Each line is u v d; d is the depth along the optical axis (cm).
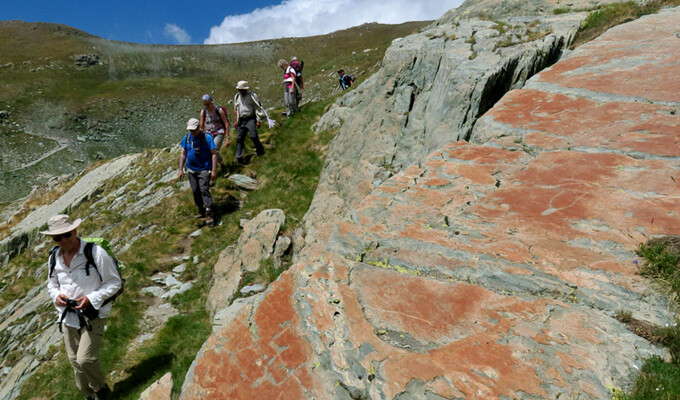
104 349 568
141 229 1005
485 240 322
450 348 240
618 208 324
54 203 2027
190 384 266
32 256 1419
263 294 315
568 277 276
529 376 215
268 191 1050
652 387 202
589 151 407
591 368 217
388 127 816
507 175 405
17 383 591
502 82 666
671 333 223
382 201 405
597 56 617
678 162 360
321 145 1249
